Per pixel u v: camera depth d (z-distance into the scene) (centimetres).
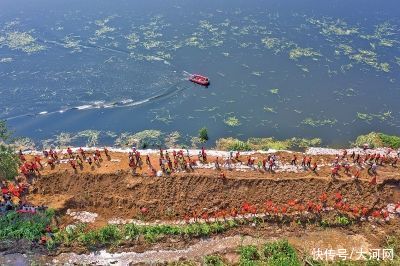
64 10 11638
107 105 8088
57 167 6259
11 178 5891
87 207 5822
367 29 10750
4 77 8794
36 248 5316
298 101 8162
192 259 5203
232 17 11238
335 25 10906
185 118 7750
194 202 5819
